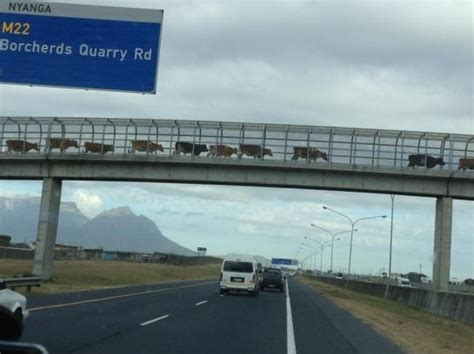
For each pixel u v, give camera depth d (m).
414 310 41.12
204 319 21.56
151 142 43.38
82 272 56.94
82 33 16.27
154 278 66.81
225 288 39.91
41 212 44.19
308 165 42.03
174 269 91.25
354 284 75.31
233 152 42.84
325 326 21.62
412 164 41.41
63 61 16.25
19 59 16.27
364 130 42.00
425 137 41.53
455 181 41.31
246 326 19.94
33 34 16.31
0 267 54.31
